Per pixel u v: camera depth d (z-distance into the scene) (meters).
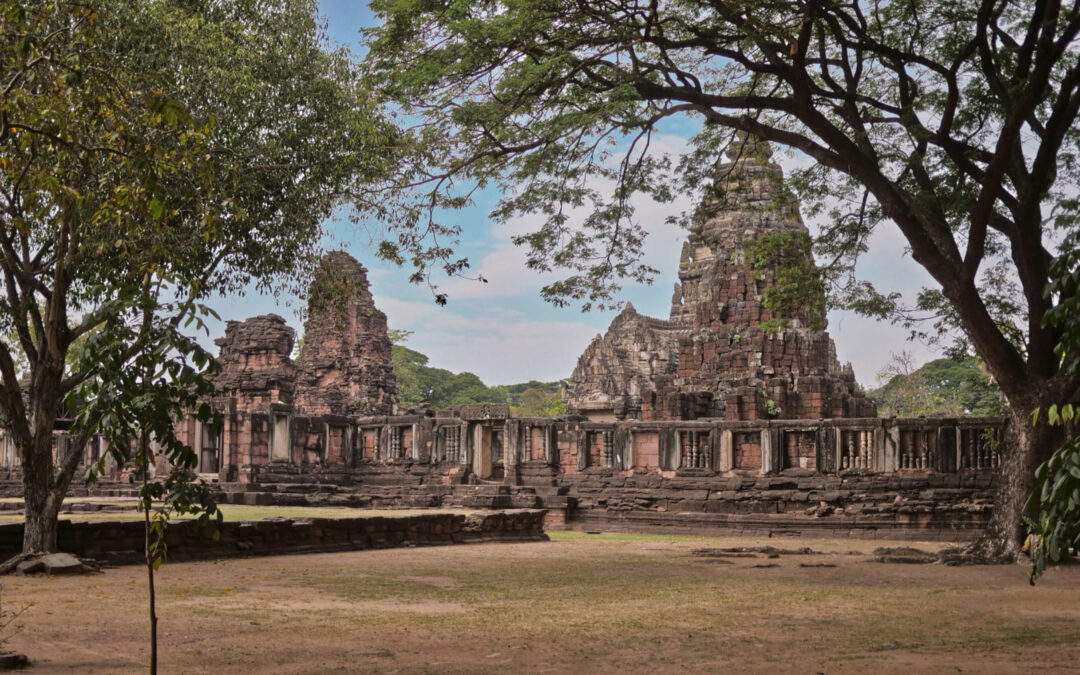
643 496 42.59
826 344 61.38
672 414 54.50
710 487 41.81
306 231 23.22
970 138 27.14
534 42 24.58
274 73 22.56
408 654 11.24
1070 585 19.55
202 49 20.98
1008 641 12.47
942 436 37.78
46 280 21.52
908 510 36.84
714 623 13.98
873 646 12.08
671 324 89.62
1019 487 24.20
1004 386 24.47
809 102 24.53
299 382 69.06
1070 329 7.33
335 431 51.62
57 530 20.38
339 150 23.52
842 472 39.50
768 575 21.39
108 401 8.41
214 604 15.21
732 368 60.09
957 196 25.12
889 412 87.44
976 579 20.77
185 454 8.64
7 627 12.16
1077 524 6.34
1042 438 23.83
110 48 18.67
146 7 20.22
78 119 14.80
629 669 10.49
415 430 49.69
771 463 41.03
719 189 29.69
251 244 22.64
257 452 47.62
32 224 19.08
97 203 18.19
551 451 45.97
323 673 10.02
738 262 62.03
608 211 28.88
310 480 48.88
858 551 30.25
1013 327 28.70
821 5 23.81
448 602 16.22
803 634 13.02
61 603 14.71
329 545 26.25
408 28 23.42
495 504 41.62
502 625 13.60
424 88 24.75
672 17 24.88
